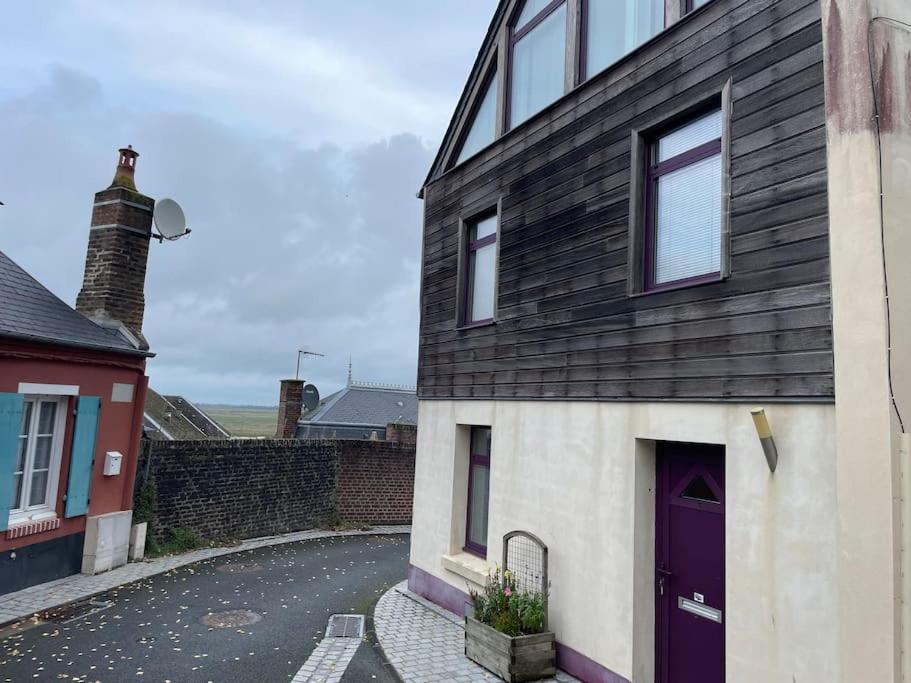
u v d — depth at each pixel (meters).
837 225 3.82
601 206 6.01
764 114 4.50
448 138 9.17
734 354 4.54
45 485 8.68
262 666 5.97
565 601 5.94
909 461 3.45
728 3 4.89
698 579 4.98
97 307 10.31
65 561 8.78
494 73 8.48
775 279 4.30
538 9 7.70
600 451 5.73
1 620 6.90
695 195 5.21
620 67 5.94
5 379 7.74
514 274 7.27
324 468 14.86
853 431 3.62
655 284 5.50
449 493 8.23
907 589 3.37
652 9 5.91
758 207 4.48
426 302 9.38
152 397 25.81
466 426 8.31
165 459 11.23
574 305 6.24
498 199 7.73
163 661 6.01
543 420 6.54
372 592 9.04
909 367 3.58
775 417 4.21
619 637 5.28
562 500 6.14
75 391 8.86
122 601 7.94
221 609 7.83
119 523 9.64
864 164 3.71
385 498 15.88
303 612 7.85
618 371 5.60
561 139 6.69
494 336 7.53
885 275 3.56
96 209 10.76
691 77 5.16
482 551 7.79
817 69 4.17
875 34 3.79
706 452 5.03
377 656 6.25
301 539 13.19
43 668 5.74
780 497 4.14
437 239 9.26
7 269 9.23
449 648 6.48
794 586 4.00
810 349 4.03
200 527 11.84
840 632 3.61
